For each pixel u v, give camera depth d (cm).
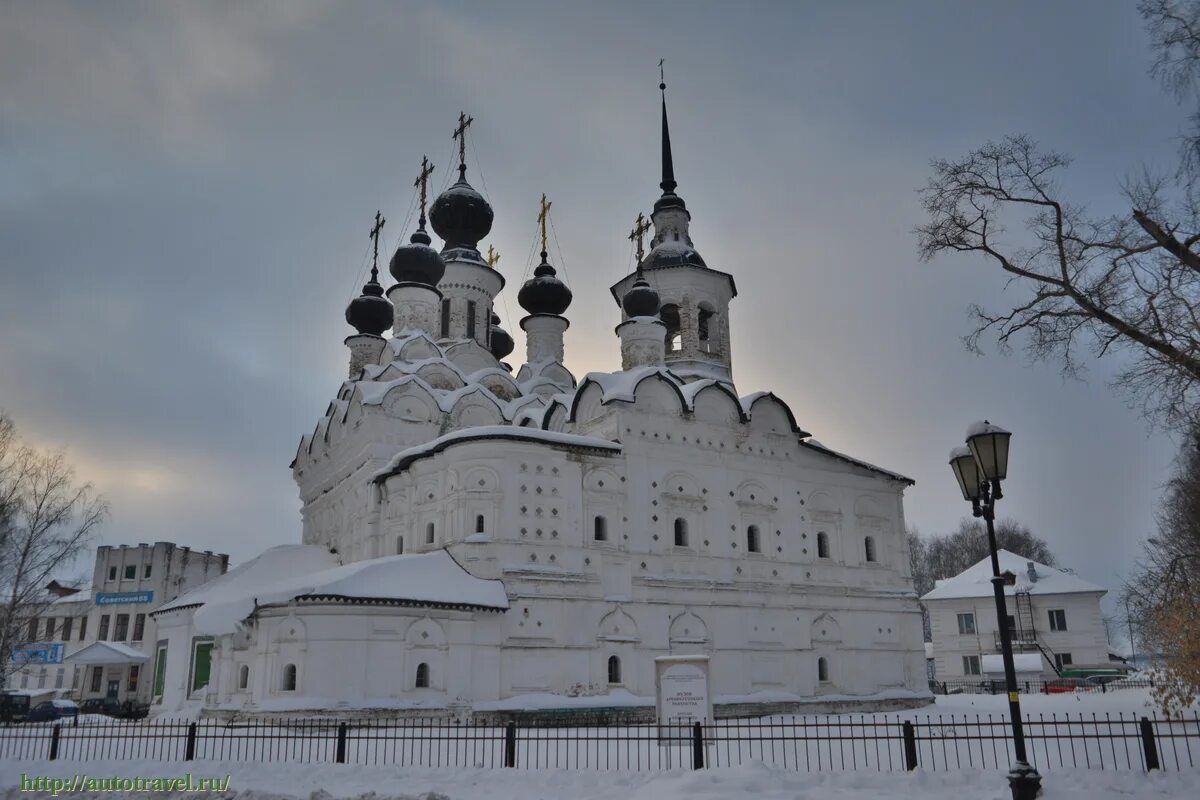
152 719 3338
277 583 3506
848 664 3912
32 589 4306
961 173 2156
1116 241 1884
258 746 2252
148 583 6019
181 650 3756
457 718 2892
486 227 5172
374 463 3903
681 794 1409
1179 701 2333
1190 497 3297
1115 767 1541
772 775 1509
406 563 3083
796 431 4066
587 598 3303
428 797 1434
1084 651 5853
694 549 3634
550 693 3138
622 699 3238
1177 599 2408
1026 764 1359
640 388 3688
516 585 3178
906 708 3934
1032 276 2014
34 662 6138
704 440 3794
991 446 1477
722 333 4550
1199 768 1514
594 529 3428
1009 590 6075
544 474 3366
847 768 1888
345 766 1719
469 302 4956
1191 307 1734
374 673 2855
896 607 4159
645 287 4281
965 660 6109
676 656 2044
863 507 4238
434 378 4294
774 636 3734
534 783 1550
